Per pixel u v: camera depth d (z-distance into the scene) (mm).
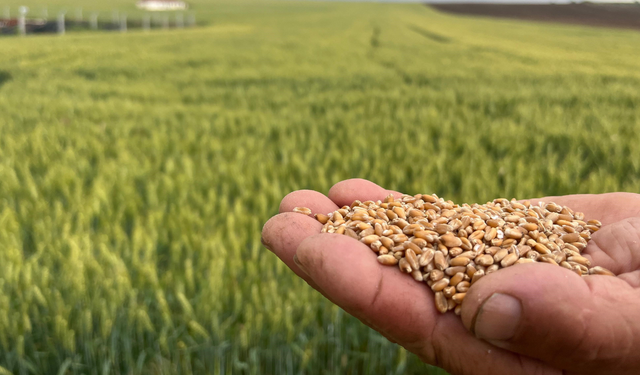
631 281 171
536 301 146
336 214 234
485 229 215
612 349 152
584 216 254
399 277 188
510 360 167
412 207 244
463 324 170
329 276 168
